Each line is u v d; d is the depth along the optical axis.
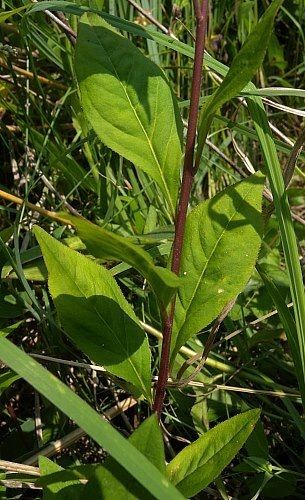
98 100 0.34
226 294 0.34
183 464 0.33
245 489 0.45
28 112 0.55
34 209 0.48
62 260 0.34
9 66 0.52
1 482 0.38
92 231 0.27
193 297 0.35
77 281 0.35
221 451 0.33
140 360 0.35
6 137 0.57
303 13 0.68
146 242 0.48
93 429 0.25
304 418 0.47
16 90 0.54
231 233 0.35
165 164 0.34
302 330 0.37
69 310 0.35
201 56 0.32
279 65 0.68
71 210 0.50
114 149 0.34
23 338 0.50
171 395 0.47
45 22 0.54
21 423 0.47
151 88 0.34
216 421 0.48
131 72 0.34
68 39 0.52
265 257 0.54
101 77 0.34
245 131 0.48
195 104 0.32
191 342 0.48
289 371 0.49
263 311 0.51
